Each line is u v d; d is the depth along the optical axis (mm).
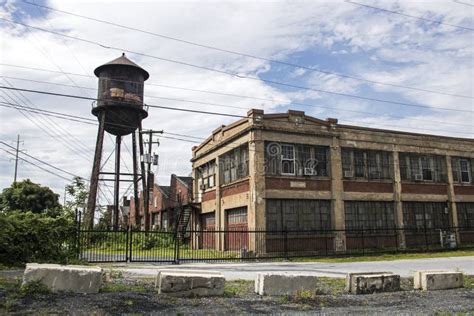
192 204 36094
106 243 22750
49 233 16766
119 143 38188
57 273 9609
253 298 10242
